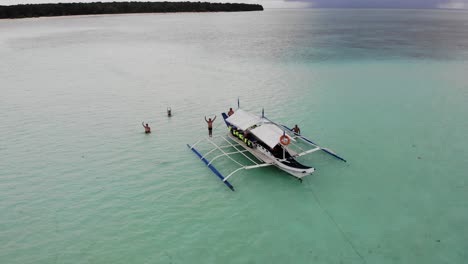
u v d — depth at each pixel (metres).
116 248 13.06
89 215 15.03
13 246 13.07
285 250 12.91
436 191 16.64
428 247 12.91
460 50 62.19
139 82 40.28
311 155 20.66
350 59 54.47
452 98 32.31
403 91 35.06
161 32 106.06
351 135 23.73
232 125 21.45
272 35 95.94
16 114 28.47
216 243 13.32
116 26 130.88
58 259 12.47
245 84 39.00
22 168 19.20
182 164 19.86
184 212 15.31
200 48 70.00
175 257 12.60
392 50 63.31
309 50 65.12
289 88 36.84
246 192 16.89
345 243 13.22
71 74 44.53
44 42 79.56
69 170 19.05
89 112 29.22
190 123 26.77
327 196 16.39
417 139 22.91
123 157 20.73
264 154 18.83
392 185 17.23
